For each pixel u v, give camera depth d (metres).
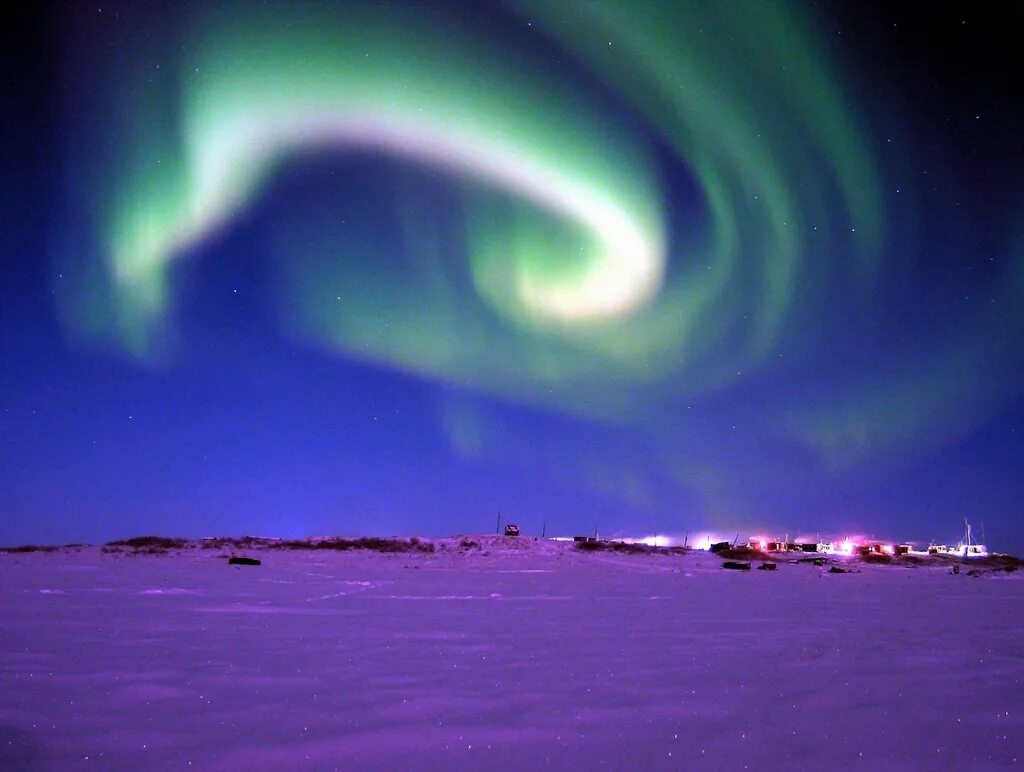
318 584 21.09
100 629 9.70
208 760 3.99
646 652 8.20
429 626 10.70
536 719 4.93
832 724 4.90
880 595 21.14
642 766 3.96
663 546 55.94
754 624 11.64
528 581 26.17
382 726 4.71
